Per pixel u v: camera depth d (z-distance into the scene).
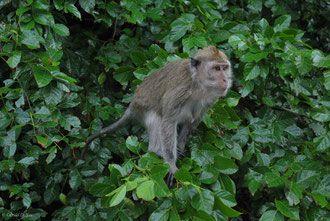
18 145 4.74
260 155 4.83
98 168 5.26
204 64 5.04
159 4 5.70
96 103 5.50
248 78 4.84
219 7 5.92
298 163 4.75
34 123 4.64
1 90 4.49
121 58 5.78
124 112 5.71
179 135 5.34
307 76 5.40
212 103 5.16
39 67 4.44
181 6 5.73
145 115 5.61
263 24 5.40
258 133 4.93
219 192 4.02
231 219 5.53
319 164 4.79
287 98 5.55
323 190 4.48
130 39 5.84
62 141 5.41
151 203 4.36
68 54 5.58
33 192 5.00
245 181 4.70
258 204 5.59
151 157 4.38
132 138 4.48
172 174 4.65
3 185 4.66
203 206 3.60
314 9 7.69
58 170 5.31
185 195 3.71
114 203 3.52
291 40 5.17
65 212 4.88
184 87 5.05
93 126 5.38
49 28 4.95
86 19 5.98
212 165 4.42
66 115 4.77
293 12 7.25
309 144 5.35
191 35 5.37
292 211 4.29
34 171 5.31
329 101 4.82
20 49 4.74
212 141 4.82
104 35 6.20
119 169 4.04
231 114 5.03
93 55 5.86
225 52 5.52
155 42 6.06
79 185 4.99
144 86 5.61
